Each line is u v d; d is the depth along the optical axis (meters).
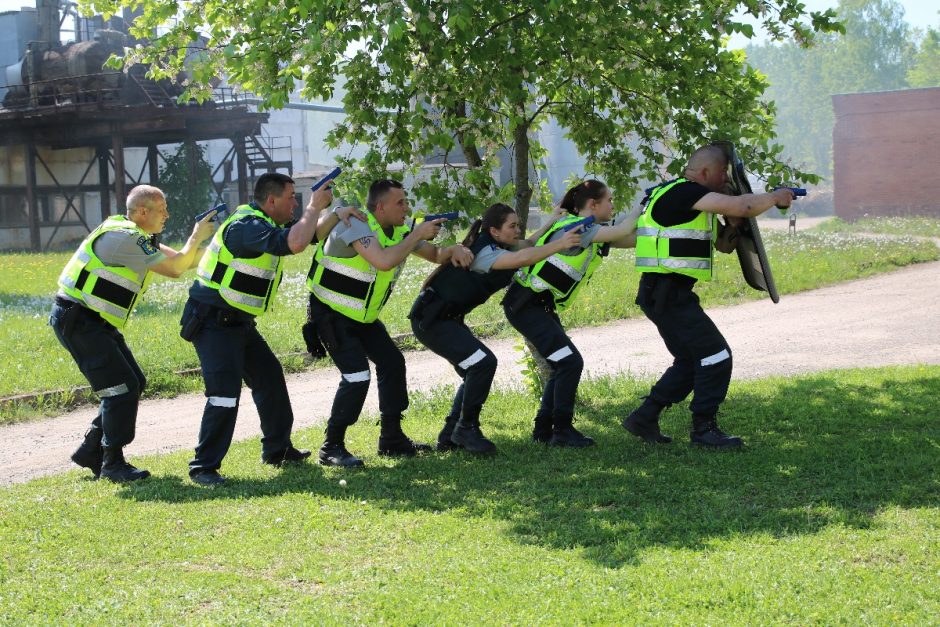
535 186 8.89
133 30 8.40
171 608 3.92
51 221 36.91
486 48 6.78
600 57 7.35
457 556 4.40
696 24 7.17
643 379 9.38
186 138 34.34
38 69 32.38
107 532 4.93
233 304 5.93
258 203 6.07
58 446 7.80
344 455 6.39
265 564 4.42
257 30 6.96
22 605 3.99
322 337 6.27
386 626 3.68
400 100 6.88
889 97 41.09
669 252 6.06
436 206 7.33
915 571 4.00
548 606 3.78
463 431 6.52
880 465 5.64
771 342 11.60
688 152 7.94
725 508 4.96
